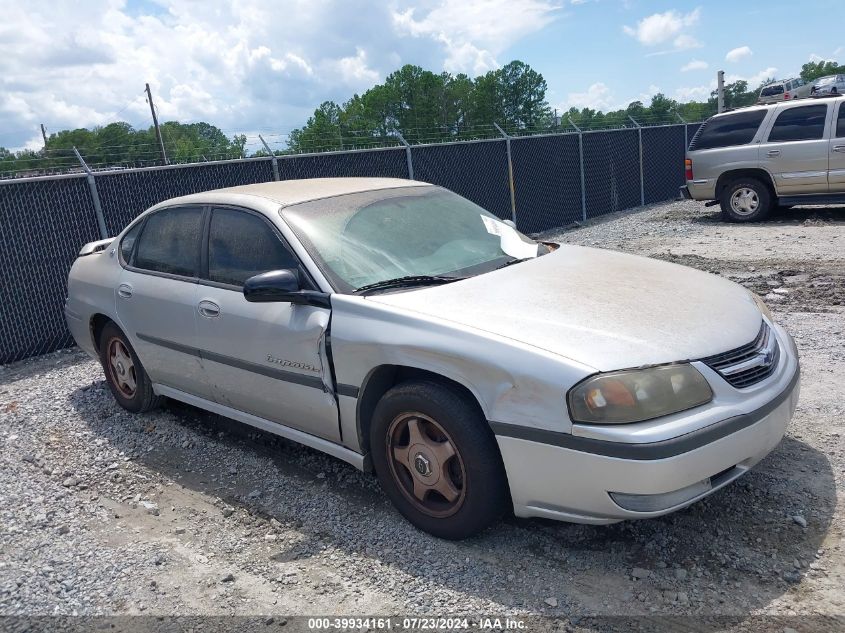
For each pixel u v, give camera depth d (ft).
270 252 13.37
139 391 17.37
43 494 14.07
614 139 58.18
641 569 10.06
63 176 26.43
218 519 12.63
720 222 43.93
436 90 249.55
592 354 9.63
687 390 9.51
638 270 12.96
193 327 14.53
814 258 30.01
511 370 9.82
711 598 9.36
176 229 15.75
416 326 10.93
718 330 10.48
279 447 15.46
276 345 12.75
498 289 11.78
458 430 10.41
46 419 18.37
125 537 12.24
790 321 21.12
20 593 10.66
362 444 12.09
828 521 10.77
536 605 9.52
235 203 14.47
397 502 11.73
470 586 10.03
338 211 13.76
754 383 10.26
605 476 9.26
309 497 13.09
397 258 12.96
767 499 11.50
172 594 10.44
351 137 39.96
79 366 23.77
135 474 14.76
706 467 9.39
